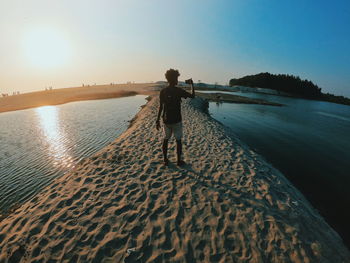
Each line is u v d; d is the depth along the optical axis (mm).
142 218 3148
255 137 11258
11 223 3082
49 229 2902
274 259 2500
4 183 6387
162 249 2605
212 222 3092
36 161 8102
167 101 4137
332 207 4672
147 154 5734
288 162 7645
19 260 2428
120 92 48312
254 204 3590
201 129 8906
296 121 18000
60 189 3980
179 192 3852
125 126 13797
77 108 24297
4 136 12039
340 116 25234
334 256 2777
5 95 59594
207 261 2443
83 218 3131
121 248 2604
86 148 9531
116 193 3818
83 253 2521
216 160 5445
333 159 8188
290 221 3260
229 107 26266
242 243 2723
